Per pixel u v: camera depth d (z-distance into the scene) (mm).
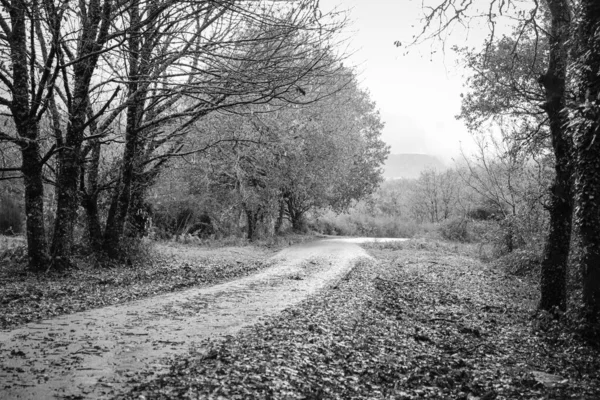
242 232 42562
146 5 15961
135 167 22062
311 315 12250
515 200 27469
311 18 13109
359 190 53844
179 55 13867
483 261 29641
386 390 7242
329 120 39406
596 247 11031
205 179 34781
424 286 19172
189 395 6051
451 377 8125
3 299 12117
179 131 22750
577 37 11688
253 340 9195
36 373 6953
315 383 7066
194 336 9578
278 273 21438
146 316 11375
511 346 10836
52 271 17359
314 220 58594
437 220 68938
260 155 33250
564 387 8039
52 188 27766
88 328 9898
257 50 15422
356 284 19016
